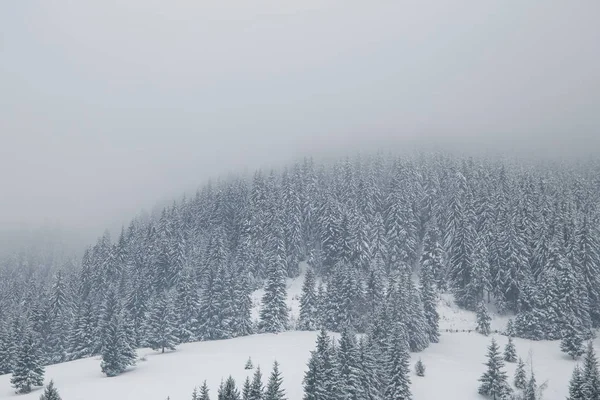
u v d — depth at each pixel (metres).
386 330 51.31
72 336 69.06
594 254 72.00
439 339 66.44
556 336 65.31
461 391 46.56
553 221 80.38
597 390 38.84
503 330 71.00
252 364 50.88
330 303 69.06
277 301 72.50
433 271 84.00
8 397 44.84
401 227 89.81
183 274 77.06
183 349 62.41
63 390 44.84
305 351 56.53
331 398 35.88
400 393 41.84
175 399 40.94
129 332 54.56
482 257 77.00
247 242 96.75
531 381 44.88
